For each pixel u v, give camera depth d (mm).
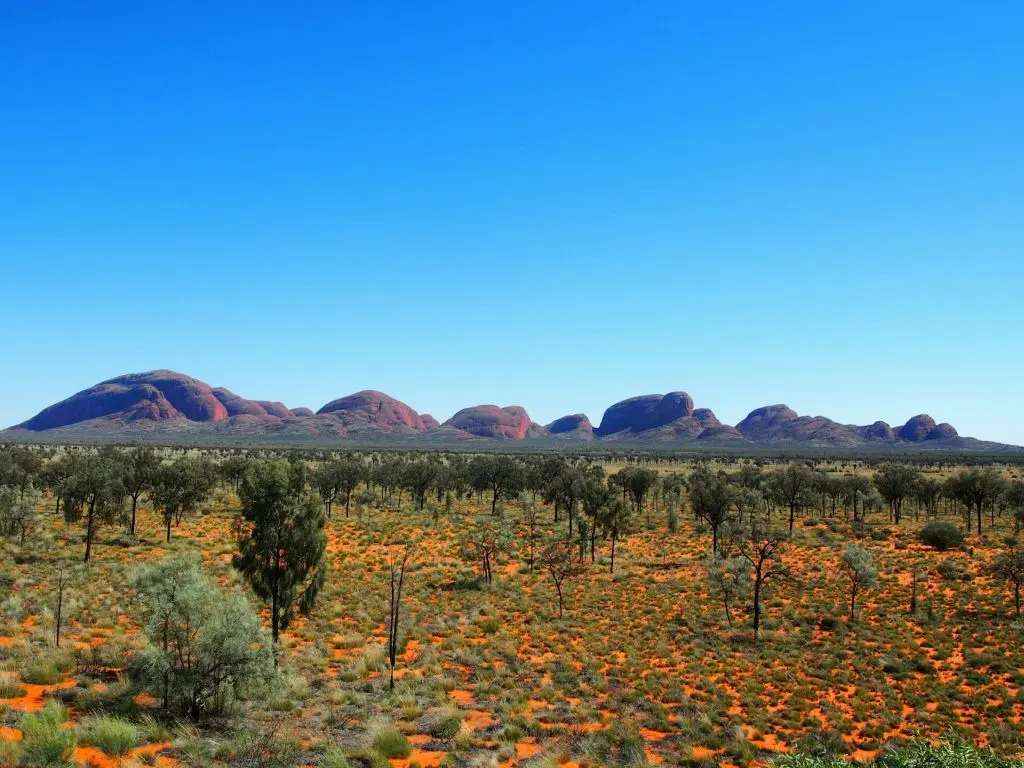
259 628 22938
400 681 27766
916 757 12508
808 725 25891
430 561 59781
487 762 18922
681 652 36219
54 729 17203
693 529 86875
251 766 17016
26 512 53938
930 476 168875
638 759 20375
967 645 38531
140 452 65562
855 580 45500
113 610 35250
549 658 33750
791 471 93688
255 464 28500
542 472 117188
